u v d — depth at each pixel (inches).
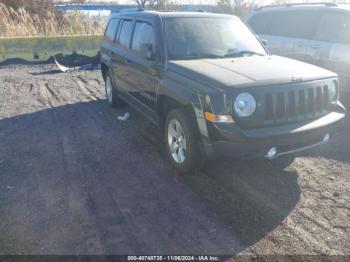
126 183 168.9
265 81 148.6
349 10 258.2
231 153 146.1
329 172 178.1
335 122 161.5
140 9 257.3
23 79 414.0
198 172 178.4
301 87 153.4
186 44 191.6
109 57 273.4
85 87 374.3
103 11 832.3
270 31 314.3
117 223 138.1
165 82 179.3
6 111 287.6
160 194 158.7
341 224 135.9
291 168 182.7
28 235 131.5
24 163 192.1
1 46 496.1
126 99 255.0
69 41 517.3
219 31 205.6
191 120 164.4
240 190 161.2
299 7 292.7
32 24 641.6
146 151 205.6
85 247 124.6
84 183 169.6
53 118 269.4
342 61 253.8
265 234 130.5
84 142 220.7
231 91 142.9
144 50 195.5
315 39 273.9
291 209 146.1
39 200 155.1
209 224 136.7
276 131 146.7
